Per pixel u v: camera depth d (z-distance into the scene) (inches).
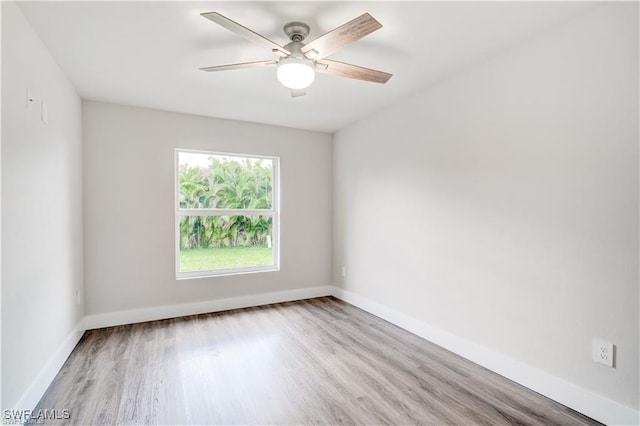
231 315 139.3
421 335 116.0
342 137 165.0
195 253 145.2
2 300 59.8
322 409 73.4
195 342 109.8
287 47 76.3
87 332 118.4
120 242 127.5
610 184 68.2
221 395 78.5
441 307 108.5
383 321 132.4
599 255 70.0
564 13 71.9
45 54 83.4
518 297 85.4
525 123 83.7
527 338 83.2
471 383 84.8
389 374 89.1
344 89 115.3
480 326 95.4
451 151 105.0
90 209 122.3
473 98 97.6
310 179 169.2
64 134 98.6
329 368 92.3
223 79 106.0
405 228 124.4
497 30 78.5
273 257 163.3
